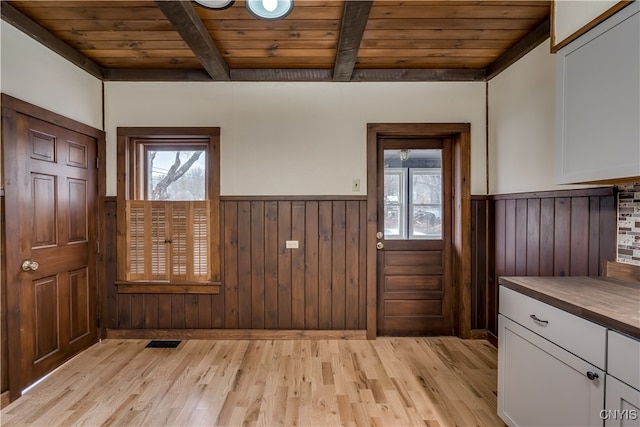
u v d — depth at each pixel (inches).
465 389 85.3
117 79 115.4
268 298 117.7
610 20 54.9
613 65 54.4
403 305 123.0
